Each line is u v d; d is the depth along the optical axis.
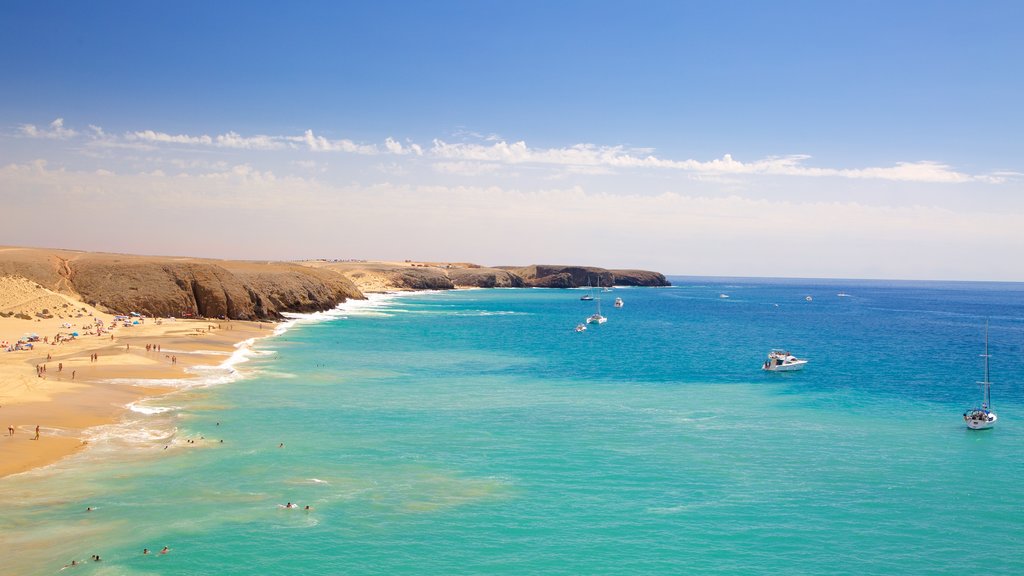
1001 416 63.00
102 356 82.75
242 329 129.50
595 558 32.78
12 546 31.98
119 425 52.88
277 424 55.34
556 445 50.97
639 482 43.06
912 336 147.50
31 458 43.72
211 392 67.38
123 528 34.28
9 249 161.50
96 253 174.12
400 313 195.88
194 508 37.06
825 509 39.03
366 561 31.84
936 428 57.84
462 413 61.50
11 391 59.62
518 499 39.81
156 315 138.25
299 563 31.39
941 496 41.12
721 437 54.03
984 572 31.81
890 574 31.59
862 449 50.91
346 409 61.81
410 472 44.12
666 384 79.81
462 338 130.38
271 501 38.47
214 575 30.00
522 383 79.25
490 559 32.44
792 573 31.64
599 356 106.19
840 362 102.31
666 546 34.16
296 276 192.88
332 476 42.91
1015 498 40.84
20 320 112.31
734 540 34.91
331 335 129.12
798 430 56.59
